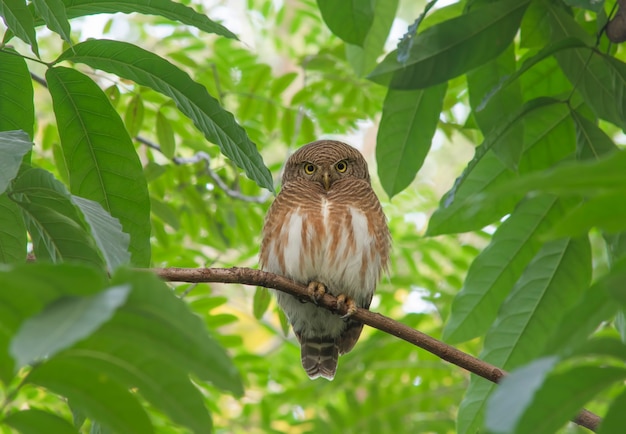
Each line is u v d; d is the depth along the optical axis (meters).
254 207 13.86
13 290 3.14
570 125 9.59
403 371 13.66
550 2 9.24
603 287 3.50
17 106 7.49
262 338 19.92
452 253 14.79
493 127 9.47
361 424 13.02
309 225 11.23
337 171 12.03
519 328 8.98
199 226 13.88
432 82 9.13
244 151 7.83
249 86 13.28
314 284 9.98
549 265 8.95
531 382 3.12
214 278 7.96
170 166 13.45
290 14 15.30
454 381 13.77
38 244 7.09
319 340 12.10
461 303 9.60
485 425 3.04
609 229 3.29
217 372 3.43
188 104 7.68
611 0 10.08
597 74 9.03
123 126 7.55
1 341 3.51
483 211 9.72
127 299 3.14
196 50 13.69
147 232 7.73
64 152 7.59
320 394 13.70
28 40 6.75
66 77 7.37
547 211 9.22
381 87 13.41
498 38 9.00
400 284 13.94
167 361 3.62
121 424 4.00
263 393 14.29
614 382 3.65
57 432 4.11
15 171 5.16
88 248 6.78
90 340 3.55
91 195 7.70
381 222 11.64
